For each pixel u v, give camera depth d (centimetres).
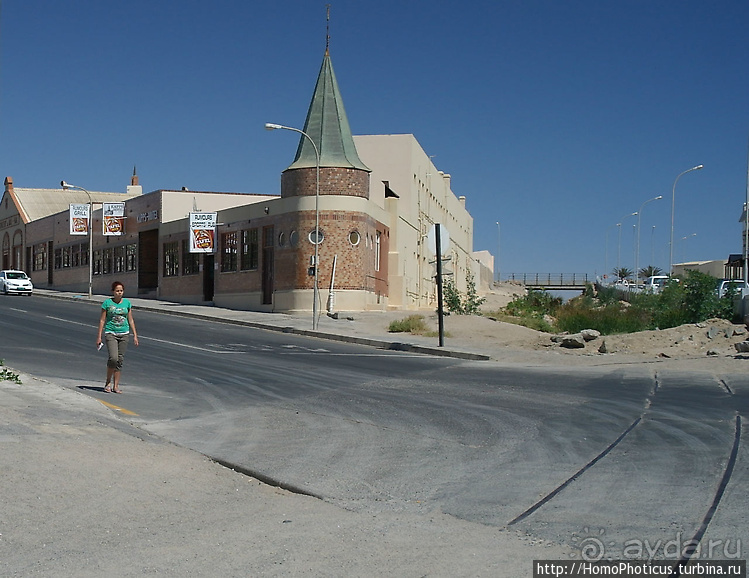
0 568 616
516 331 3097
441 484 879
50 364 1934
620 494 823
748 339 2464
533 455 1013
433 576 604
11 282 5806
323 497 831
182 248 5153
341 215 4044
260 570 618
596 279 10119
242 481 898
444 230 2745
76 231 6262
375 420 1279
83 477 855
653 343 2542
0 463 866
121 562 634
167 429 1183
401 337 3053
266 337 3086
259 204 4359
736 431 1156
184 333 3083
